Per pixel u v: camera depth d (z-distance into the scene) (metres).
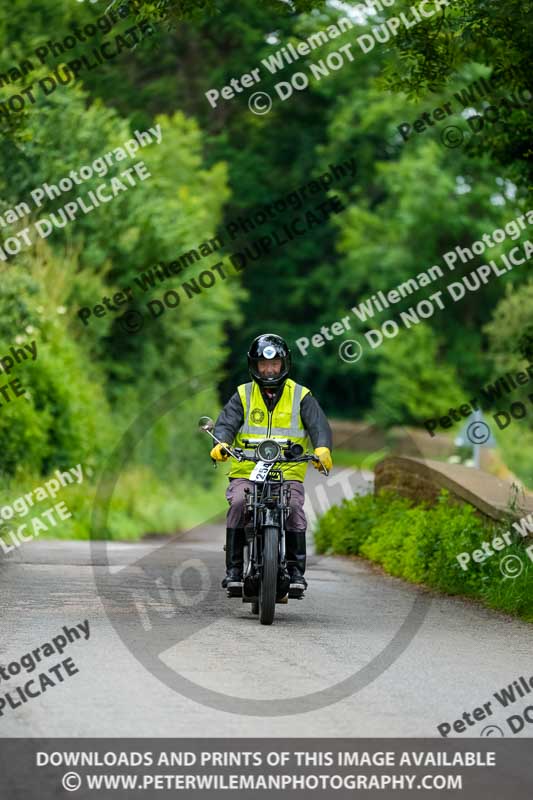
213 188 95.62
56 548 45.16
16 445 55.94
